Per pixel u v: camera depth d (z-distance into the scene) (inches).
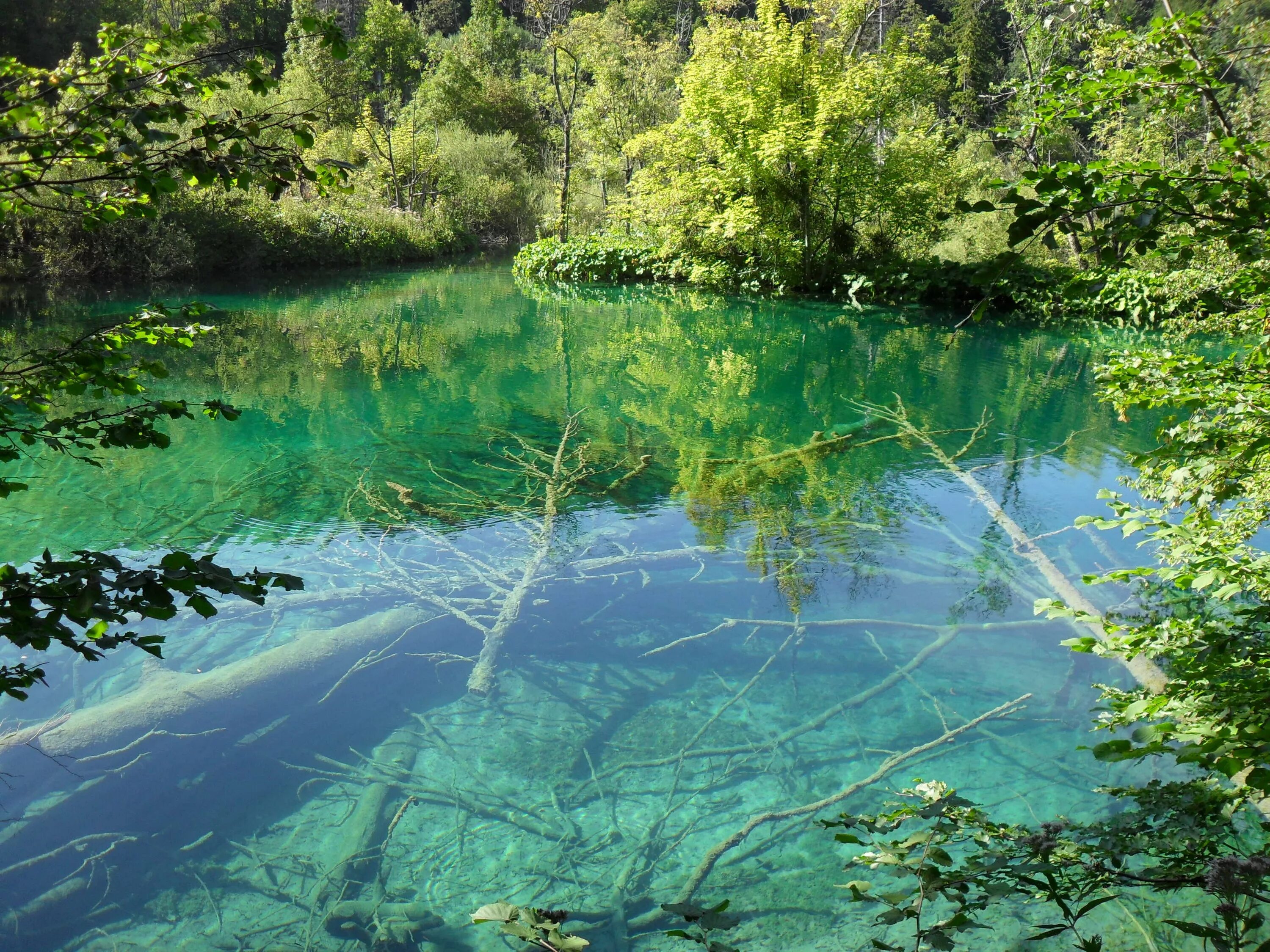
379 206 1314.0
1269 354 106.4
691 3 2100.1
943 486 309.9
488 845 137.6
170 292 805.2
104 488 285.4
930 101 1089.4
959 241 1010.7
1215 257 248.8
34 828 137.7
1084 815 140.6
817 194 916.6
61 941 117.9
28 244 796.6
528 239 1568.7
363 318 703.1
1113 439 371.2
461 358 544.1
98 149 72.8
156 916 122.6
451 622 204.7
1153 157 619.2
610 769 156.9
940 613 214.5
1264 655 83.3
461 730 167.6
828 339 651.5
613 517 273.4
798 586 228.7
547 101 1630.2
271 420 381.7
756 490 302.8
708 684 184.2
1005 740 163.3
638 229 1146.0
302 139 80.7
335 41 78.5
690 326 705.0
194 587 72.6
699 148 958.4
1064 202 71.6
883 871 80.2
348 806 146.1
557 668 189.3
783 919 121.6
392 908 123.0
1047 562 239.9
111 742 157.0
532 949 115.4
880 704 176.9
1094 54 204.1
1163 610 203.5
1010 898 122.3
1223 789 80.1
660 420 402.3
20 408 372.8
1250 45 110.4
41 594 68.5
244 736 162.7
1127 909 117.8
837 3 973.2
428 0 2507.4
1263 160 74.6
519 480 307.4
